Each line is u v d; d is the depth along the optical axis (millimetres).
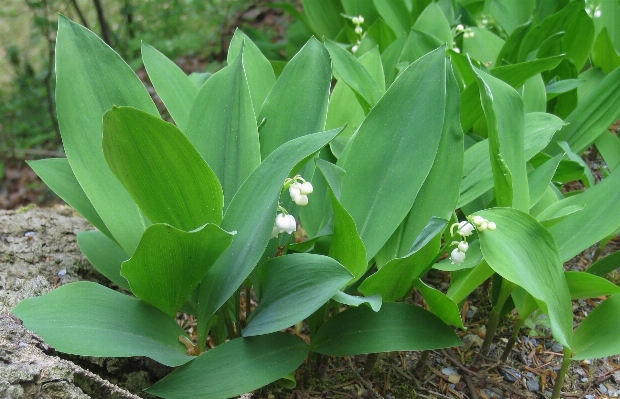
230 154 564
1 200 1556
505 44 854
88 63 569
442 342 505
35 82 1755
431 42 794
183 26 1933
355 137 576
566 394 611
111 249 626
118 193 559
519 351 657
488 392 608
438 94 563
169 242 463
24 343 461
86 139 555
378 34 982
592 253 788
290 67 615
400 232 569
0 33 2096
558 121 643
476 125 810
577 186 905
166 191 487
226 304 562
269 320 477
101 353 457
